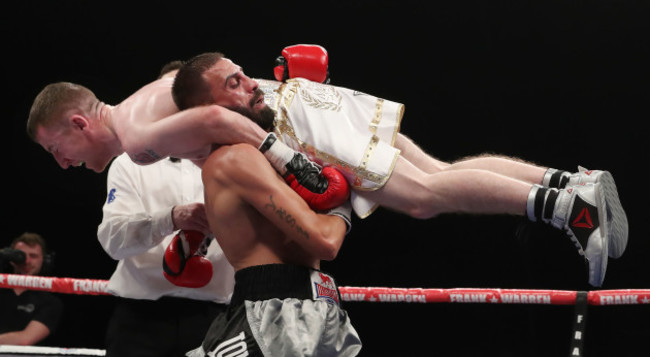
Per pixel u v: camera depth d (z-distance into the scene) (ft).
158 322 9.85
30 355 11.85
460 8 21.68
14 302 15.06
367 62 22.06
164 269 9.08
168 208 9.34
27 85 21.62
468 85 21.80
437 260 21.83
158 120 8.17
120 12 21.36
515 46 21.54
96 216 21.83
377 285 22.08
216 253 9.92
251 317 7.36
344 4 21.75
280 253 7.75
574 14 21.25
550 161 21.21
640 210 20.29
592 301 11.27
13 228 21.58
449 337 21.59
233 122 7.64
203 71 7.89
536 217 7.75
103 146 9.05
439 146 21.91
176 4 21.42
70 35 21.39
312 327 7.29
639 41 20.89
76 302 21.16
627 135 20.76
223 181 7.63
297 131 8.42
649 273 19.84
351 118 8.73
